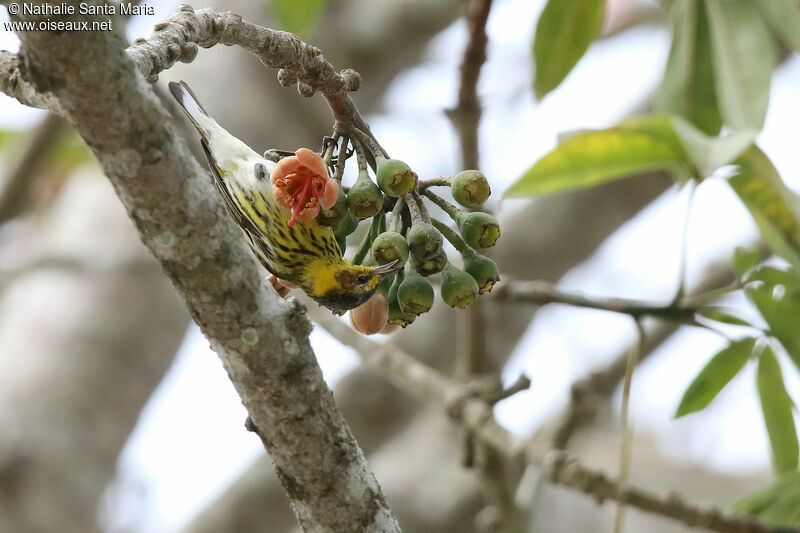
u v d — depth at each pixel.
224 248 5.06
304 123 14.45
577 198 14.73
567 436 9.98
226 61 14.54
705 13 9.80
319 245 8.70
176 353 14.11
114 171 4.78
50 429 12.65
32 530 12.10
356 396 15.20
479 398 10.20
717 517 8.55
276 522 14.67
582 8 10.50
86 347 13.30
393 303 6.26
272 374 5.32
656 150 8.06
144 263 14.10
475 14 9.55
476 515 14.01
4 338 13.28
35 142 14.23
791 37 9.08
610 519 17.39
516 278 14.55
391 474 14.52
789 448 9.01
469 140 9.90
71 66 4.41
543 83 10.77
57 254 14.09
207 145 9.27
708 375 8.84
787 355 8.57
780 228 8.09
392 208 6.27
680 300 8.75
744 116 9.06
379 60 15.42
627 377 8.88
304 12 10.33
